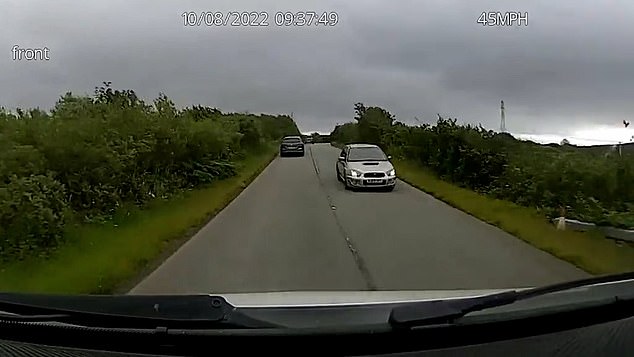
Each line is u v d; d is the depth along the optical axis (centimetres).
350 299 388
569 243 1105
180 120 2109
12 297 330
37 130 1252
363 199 1945
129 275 888
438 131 2788
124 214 1405
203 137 2359
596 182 1639
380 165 2272
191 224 1370
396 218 1505
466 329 295
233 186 2281
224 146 2677
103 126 1461
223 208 1717
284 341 289
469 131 2567
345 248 1102
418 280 857
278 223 1423
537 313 304
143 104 1892
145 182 1716
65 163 1265
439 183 2380
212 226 1384
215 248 1112
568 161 1762
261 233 1278
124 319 300
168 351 293
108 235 1182
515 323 301
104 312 309
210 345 291
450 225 1386
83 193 1327
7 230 995
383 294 417
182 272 919
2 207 970
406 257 1020
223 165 2559
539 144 2591
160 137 1878
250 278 874
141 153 1672
